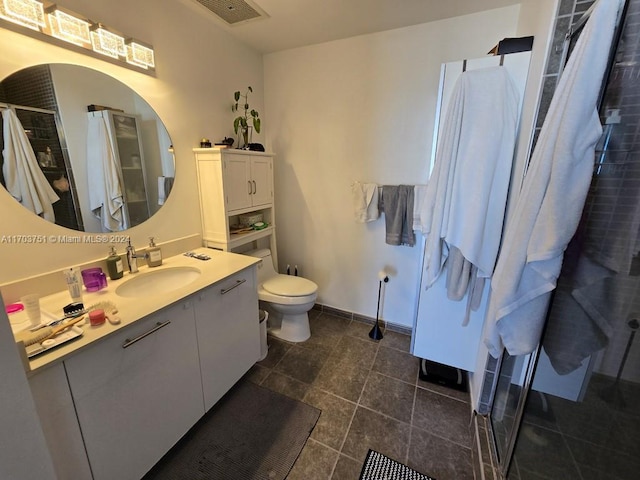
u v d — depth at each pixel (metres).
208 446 1.38
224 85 2.02
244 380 1.82
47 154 1.18
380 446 1.40
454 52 1.82
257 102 2.38
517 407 1.18
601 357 0.83
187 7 1.68
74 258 1.29
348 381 1.82
